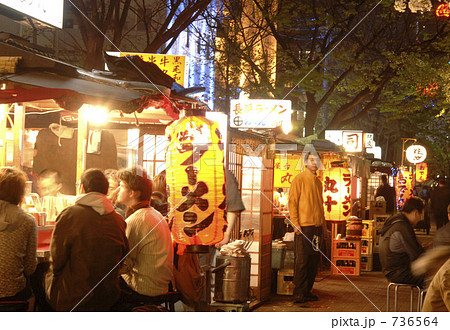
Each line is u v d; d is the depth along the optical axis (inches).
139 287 232.4
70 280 206.7
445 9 546.0
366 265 618.8
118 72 261.0
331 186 531.8
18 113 287.0
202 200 251.0
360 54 842.2
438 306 164.9
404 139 1493.6
